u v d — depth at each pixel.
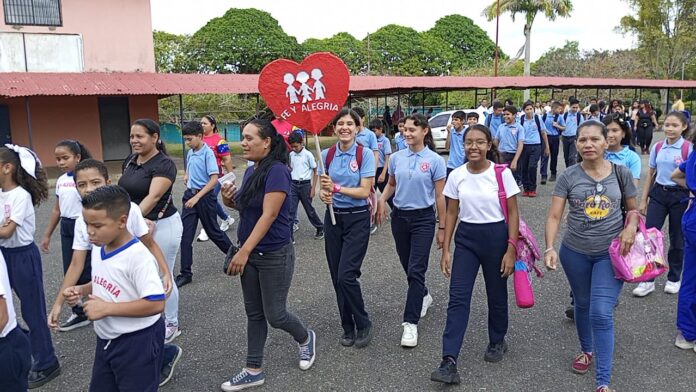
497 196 3.60
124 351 2.76
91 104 18.17
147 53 18.64
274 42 32.97
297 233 7.89
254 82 17.97
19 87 14.36
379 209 4.43
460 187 3.73
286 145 3.56
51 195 11.94
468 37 51.41
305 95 3.78
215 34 32.31
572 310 4.54
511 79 23.08
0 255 2.62
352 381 3.70
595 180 3.46
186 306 5.14
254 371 3.63
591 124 3.42
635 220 3.38
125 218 2.70
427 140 4.35
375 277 5.80
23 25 16.66
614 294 3.39
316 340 4.33
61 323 4.74
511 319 4.62
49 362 3.79
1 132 16.94
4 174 3.62
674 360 3.87
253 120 3.44
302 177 7.31
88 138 18.25
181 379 3.78
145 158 4.13
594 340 3.41
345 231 4.09
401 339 4.20
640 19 38.09
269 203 3.33
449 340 3.58
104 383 2.87
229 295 5.42
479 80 22.22
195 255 6.86
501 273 3.73
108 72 17.58
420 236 4.19
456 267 3.72
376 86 19.22
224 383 3.62
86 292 2.91
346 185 4.05
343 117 4.09
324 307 5.03
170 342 4.36
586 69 40.53
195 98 27.39
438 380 3.51
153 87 16.05
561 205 3.57
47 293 5.55
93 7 17.61
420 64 42.84
